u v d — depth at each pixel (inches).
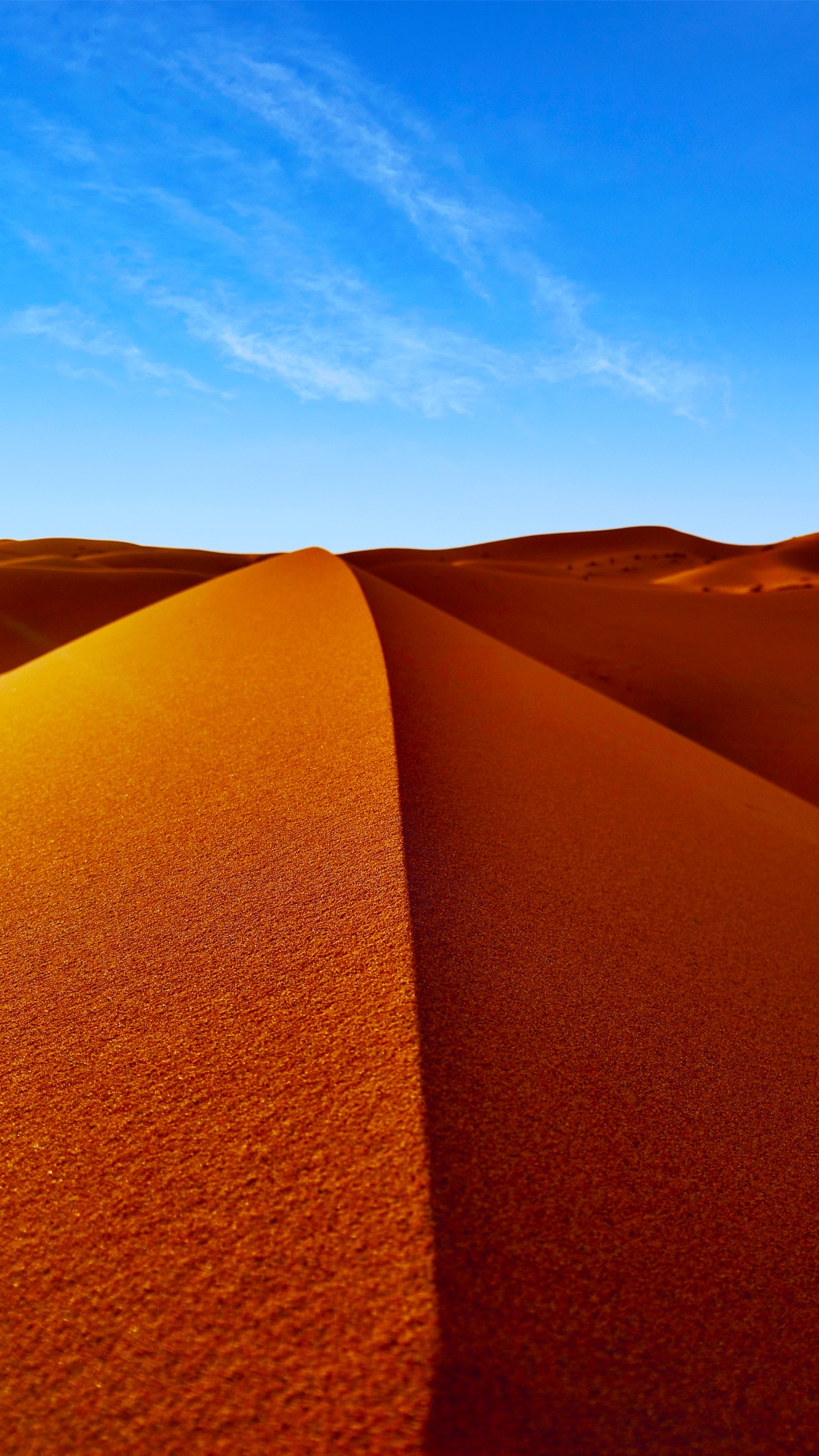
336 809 165.6
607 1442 51.0
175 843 162.6
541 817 185.2
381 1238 63.1
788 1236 74.7
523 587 1759.4
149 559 3125.0
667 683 1043.3
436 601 1581.0
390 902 119.5
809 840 268.7
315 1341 56.3
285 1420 51.7
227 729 245.6
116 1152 78.5
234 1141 76.8
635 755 306.2
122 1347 59.0
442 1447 48.5
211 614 511.5
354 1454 48.8
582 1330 58.1
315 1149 73.4
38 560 2842.0
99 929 131.1
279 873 139.4
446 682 319.0
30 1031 103.9
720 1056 105.3
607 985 113.9
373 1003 94.1
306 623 429.4
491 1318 57.0
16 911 144.2
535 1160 73.4
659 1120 86.6
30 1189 75.9
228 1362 56.2
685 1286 65.0
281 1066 86.1
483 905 126.6
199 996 104.1
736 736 845.8
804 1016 126.5
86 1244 68.6
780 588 1907.0
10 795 216.2
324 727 230.4
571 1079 88.2
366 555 4121.6
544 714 320.8
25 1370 58.6
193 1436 52.1
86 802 198.5
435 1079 79.8
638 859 177.8
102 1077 91.0
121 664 391.5
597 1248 65.8
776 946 153.9
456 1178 68.2
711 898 169.5
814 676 1036.5
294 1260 62.9
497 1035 91.4
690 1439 52.4
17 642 1563.7
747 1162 84.3
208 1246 65.8
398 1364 53.6
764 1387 58.0
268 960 109.6
